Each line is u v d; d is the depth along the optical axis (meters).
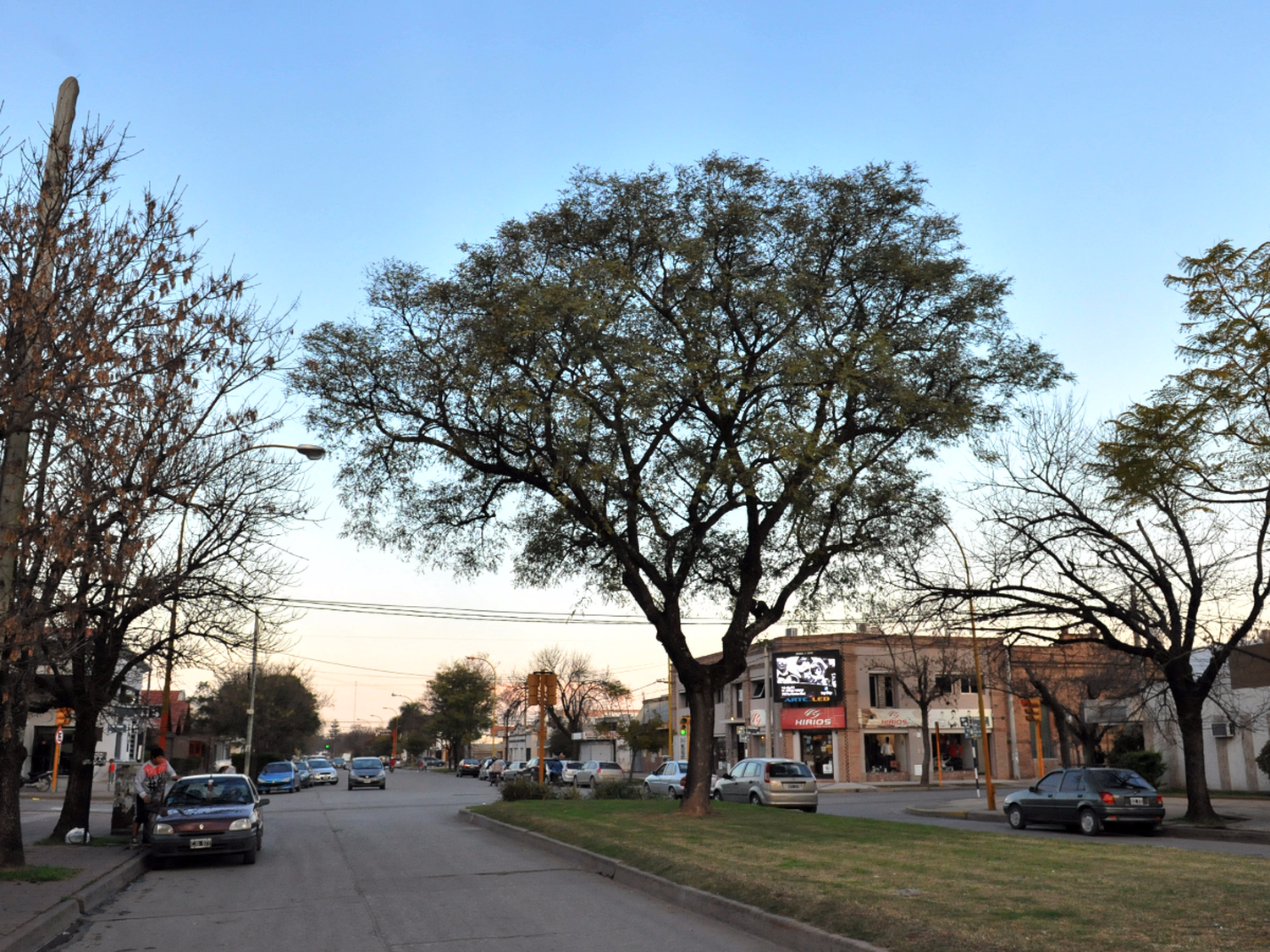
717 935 10.13
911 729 56.47
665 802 24.84
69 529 11.31
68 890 12.98
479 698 107.50
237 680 70.19
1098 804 23.28
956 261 19.88
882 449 20.36
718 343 19.05
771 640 57.56
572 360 18.50
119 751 51.84
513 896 12.91
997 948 7.85
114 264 11.91
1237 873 11.36
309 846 20.14
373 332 19.91
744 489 18.14
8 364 11.16
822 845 15.31
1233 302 13.29
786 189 20.14
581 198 20.12
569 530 22.31
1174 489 14.34
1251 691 37.03
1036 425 24.88
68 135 12.20
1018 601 24.91
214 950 9.87
